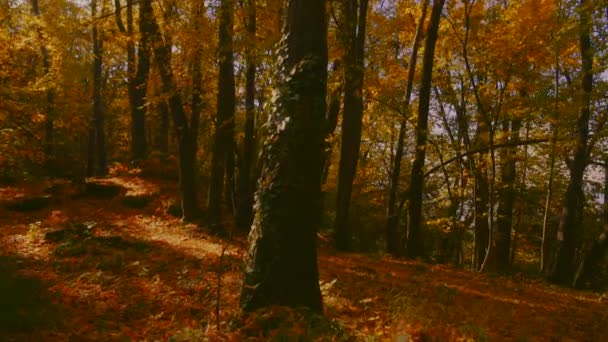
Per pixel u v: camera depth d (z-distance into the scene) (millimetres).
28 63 22844
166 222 13617
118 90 30281
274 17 11180
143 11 12664
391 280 9578
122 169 19219
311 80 5680
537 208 23531
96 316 5895
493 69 14695
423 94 14891
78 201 15625
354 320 6035
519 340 5961
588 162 15023
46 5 21016
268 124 5812
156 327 5641
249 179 14102
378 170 25250
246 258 5703
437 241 27500
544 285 11953
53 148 26328
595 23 10727
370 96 15297
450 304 7883
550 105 13883
